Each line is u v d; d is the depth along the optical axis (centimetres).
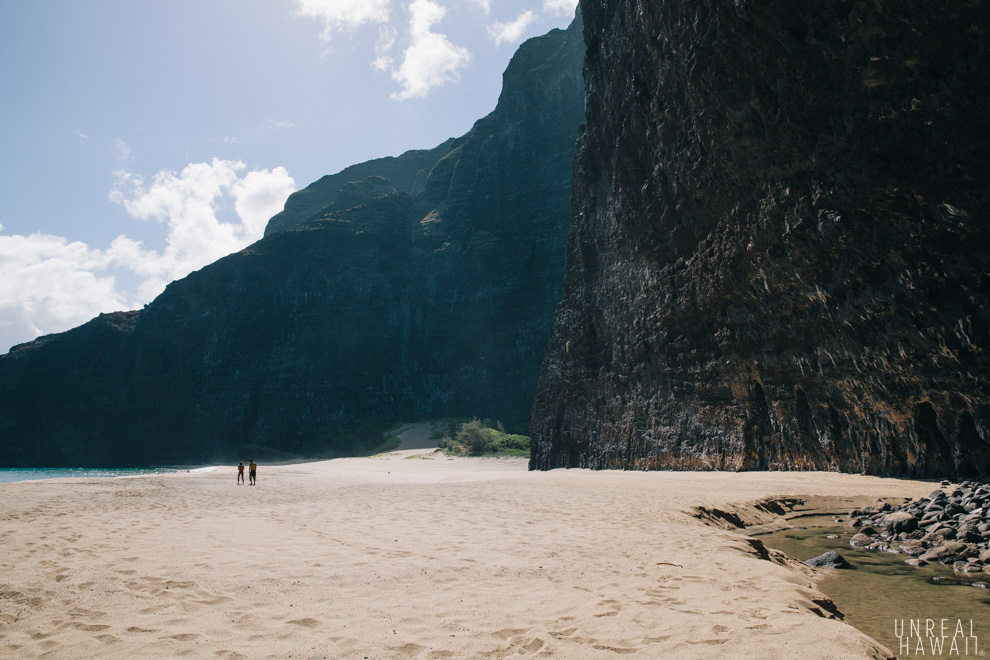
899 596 754
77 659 441
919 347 2138
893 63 1859
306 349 12562
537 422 5616
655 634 507
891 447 2370
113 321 14012
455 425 10500
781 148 2431
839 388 2586
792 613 571
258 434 12050
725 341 3266
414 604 593
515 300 11875
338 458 10194
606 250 4672
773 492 2000
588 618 554
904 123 1931
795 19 2106
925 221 1995
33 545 907
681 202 3303
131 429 12706
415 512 1407
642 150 3731
